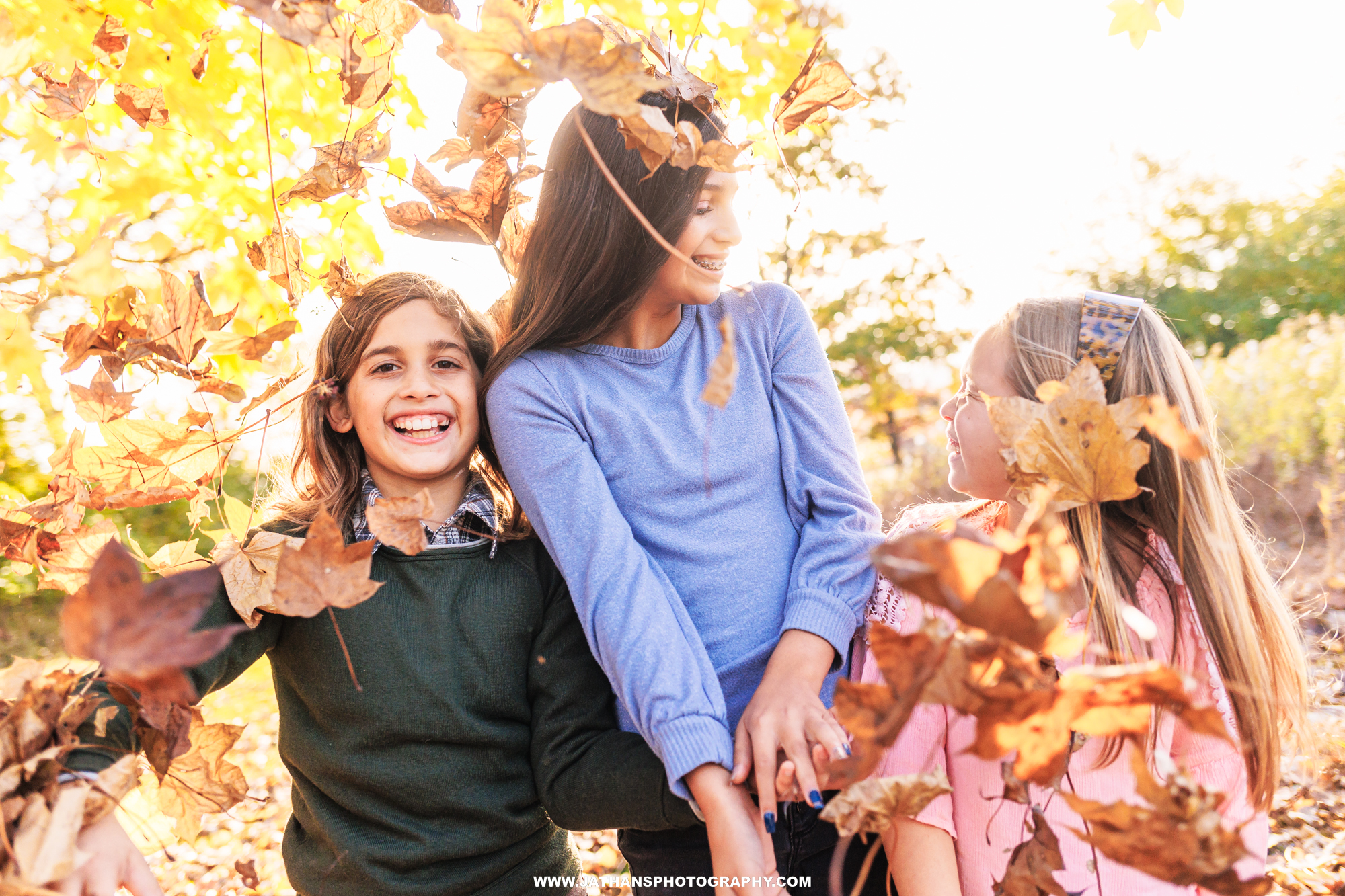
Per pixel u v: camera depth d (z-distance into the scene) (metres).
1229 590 1.08
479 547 1.28
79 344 1.00
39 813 0.69
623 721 1.26
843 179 8.35
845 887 1.18
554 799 1.16
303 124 1.57
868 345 9.88
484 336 1.41
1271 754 1.06
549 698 1.23
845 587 1.18
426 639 1.21
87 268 1.10
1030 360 1.14
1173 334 1.19
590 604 1.10
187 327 1.02
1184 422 1.13
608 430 1.23
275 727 3.80
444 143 1.06
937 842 1.08
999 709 0.58
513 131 1.05
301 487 1.43
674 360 1.29
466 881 1.18
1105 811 0.59
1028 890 0.76
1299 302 8.91
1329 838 2.19
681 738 0.97
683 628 1.12
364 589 0.78
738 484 1.25
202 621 1.07
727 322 0.64
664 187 1.15
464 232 1.13
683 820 1.02
